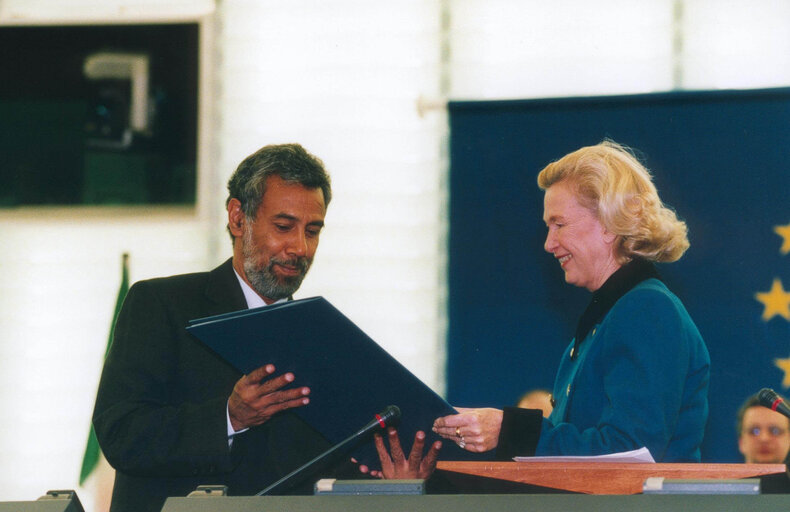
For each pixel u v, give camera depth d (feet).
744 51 18.04
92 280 19.13
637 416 8.54
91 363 18.84
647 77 18.25
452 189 17.16
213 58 19.52
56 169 19.70
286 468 10.37
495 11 18.90
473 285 16.83
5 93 19.92
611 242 9.71
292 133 19.13
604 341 9.11
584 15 18.61
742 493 6.28
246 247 10.75
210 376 10.48
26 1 20.22
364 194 18.70
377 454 9.78
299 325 8.71
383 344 18.20
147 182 19.60
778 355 15.93
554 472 7.60
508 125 17.17
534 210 16.90
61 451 18.56
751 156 16.48
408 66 19.03
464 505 6.35
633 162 9.95
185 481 10.26
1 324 18.99
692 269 16.34
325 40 19.35
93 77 20.02
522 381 16.42
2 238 19.29
